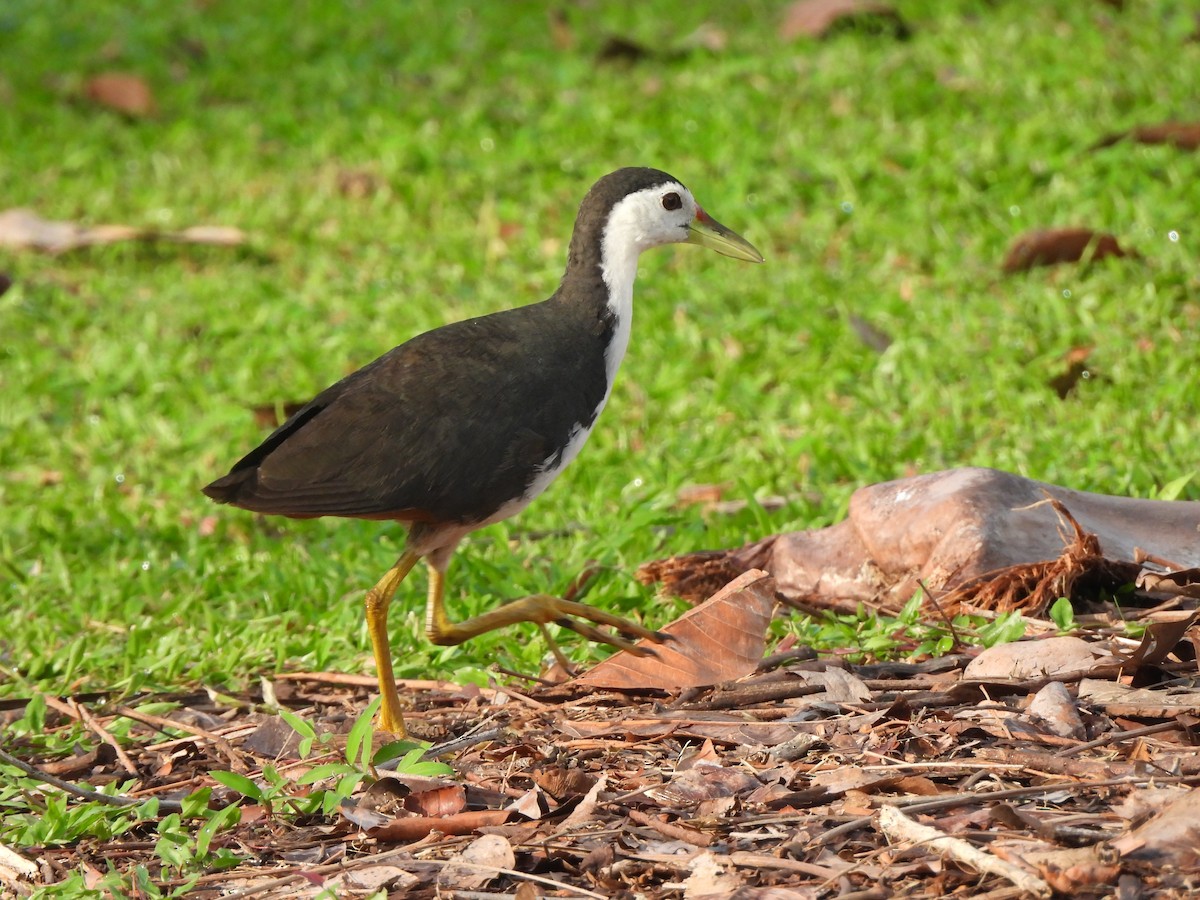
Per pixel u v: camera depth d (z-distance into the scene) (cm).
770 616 847
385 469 806
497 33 2316
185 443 1358
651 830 675
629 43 2159
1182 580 861
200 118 2128
